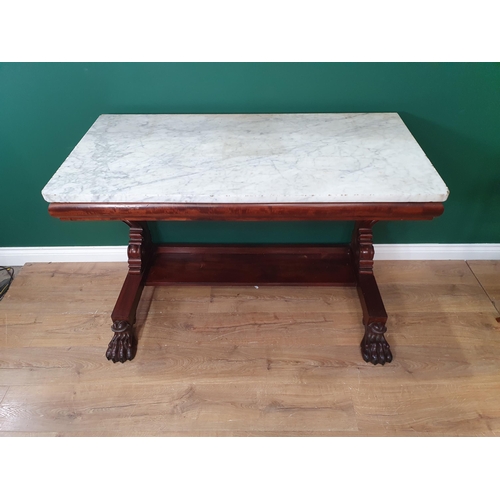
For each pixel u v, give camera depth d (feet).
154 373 5.42
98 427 4.87
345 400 5.11
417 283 6.64
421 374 5.37
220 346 5.73
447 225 6.73
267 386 5.26
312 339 5.81
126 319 5.31
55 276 6.83
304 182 4.30
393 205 4.22
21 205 6.47
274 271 6.13
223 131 5.24
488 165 6.13
